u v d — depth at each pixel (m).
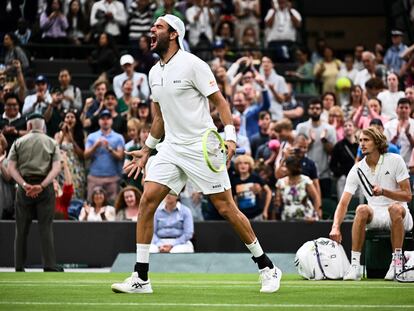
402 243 13.66
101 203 19.22
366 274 14.70
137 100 22.30
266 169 20.16
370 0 34.09
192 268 17.19
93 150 20.58
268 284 10.89
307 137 20.30
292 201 18.25
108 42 26.80
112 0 28.00
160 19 10.70
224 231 18.53
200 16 27.41
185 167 10.62
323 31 34.69
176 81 10.56
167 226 18.02
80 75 26.84
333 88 26.75
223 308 9.12
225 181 10.65
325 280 13.75
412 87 22.52
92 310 8.98
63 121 21.25
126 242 18.62
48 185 16.69
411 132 19.55
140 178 20.02
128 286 10.74
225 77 23.22
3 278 14.13
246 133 22.17
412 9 29.56
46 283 12.70
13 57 26.34
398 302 9.75
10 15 29.14
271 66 24.39
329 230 18.12
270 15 28.09
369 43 34.59
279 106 23.72
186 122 10.60
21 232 16.80
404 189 13.85
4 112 21.86
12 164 16.69
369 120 20.86
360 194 18.84
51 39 28.02
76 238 18.59
